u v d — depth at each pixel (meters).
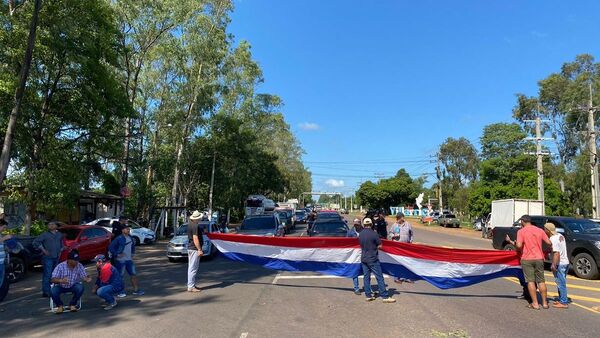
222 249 12.52
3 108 18.05
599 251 13.33
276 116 52.91
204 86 35.00
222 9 35.19
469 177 86.00
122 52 23.19
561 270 9.38
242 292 10.88
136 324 7.83
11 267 13.38
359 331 7.27
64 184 20.86
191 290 10.95
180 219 43.44
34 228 22.39
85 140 22.22
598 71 54.28
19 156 20.48
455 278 10.80
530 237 9.27
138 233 27.39
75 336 7.16
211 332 7.23
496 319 8.12
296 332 7.20
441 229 51.19
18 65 18.44
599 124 50.75
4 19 17.61
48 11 18.36
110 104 21.17
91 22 19.91
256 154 50.22
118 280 9.88
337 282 12.45
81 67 19.39
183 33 33.72
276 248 12.12
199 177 44.47
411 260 11.03
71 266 9.02
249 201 51.47
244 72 42.25
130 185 34.47
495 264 10.60
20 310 9.29
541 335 7.07
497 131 71.19
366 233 10.01
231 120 40.28
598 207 35.59
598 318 8.28
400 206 107.81
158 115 34.28
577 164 51.09
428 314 8.50
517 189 47.44
